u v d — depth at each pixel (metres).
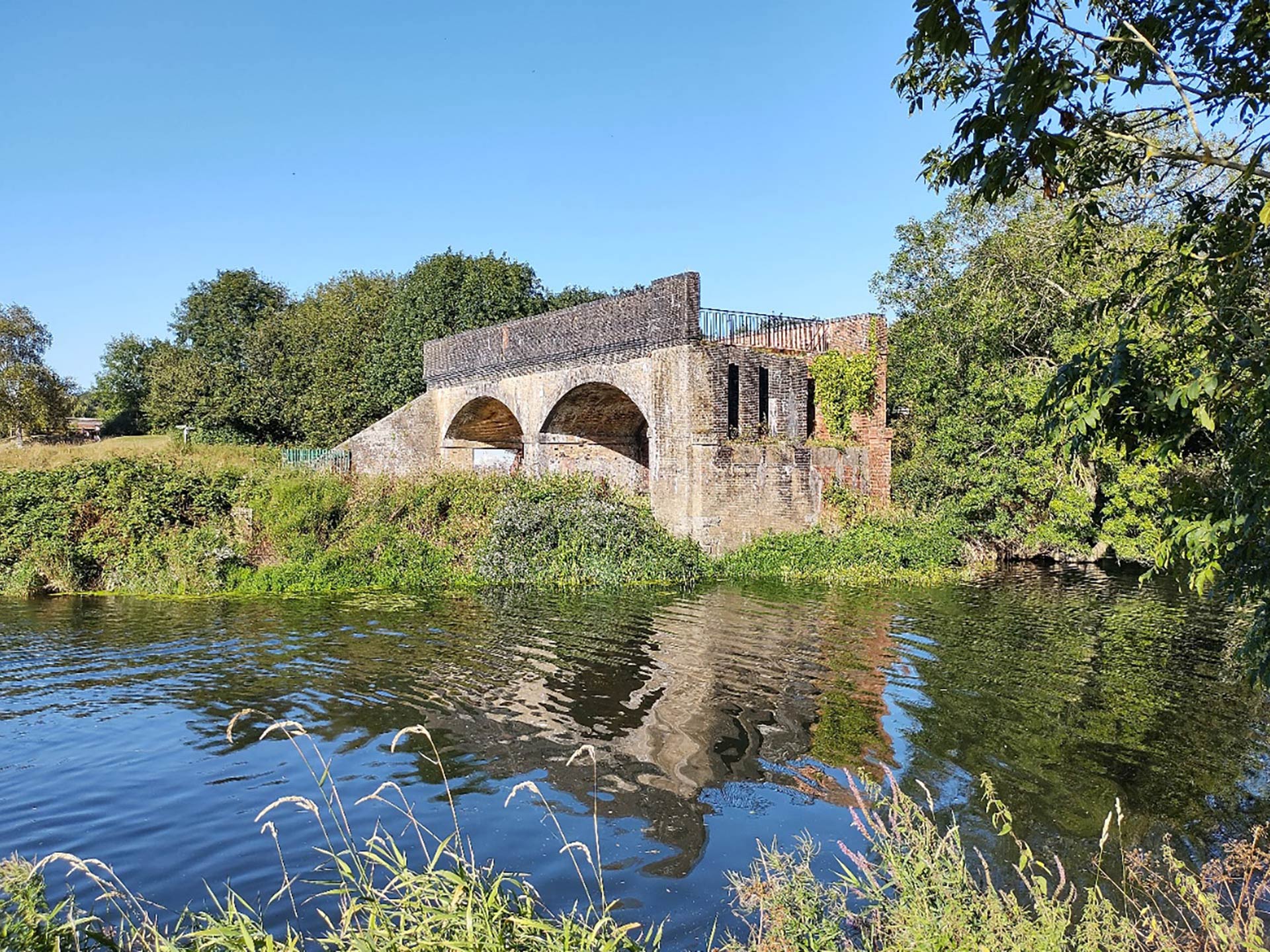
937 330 26.48
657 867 6.59
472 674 12.16
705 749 9.14
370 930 4.00
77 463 22.80
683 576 20.58
